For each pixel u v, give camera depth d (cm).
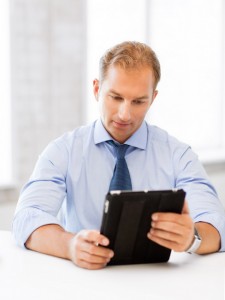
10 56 390
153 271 172
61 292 153
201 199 207
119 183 212
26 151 406
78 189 218
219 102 584
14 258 183
